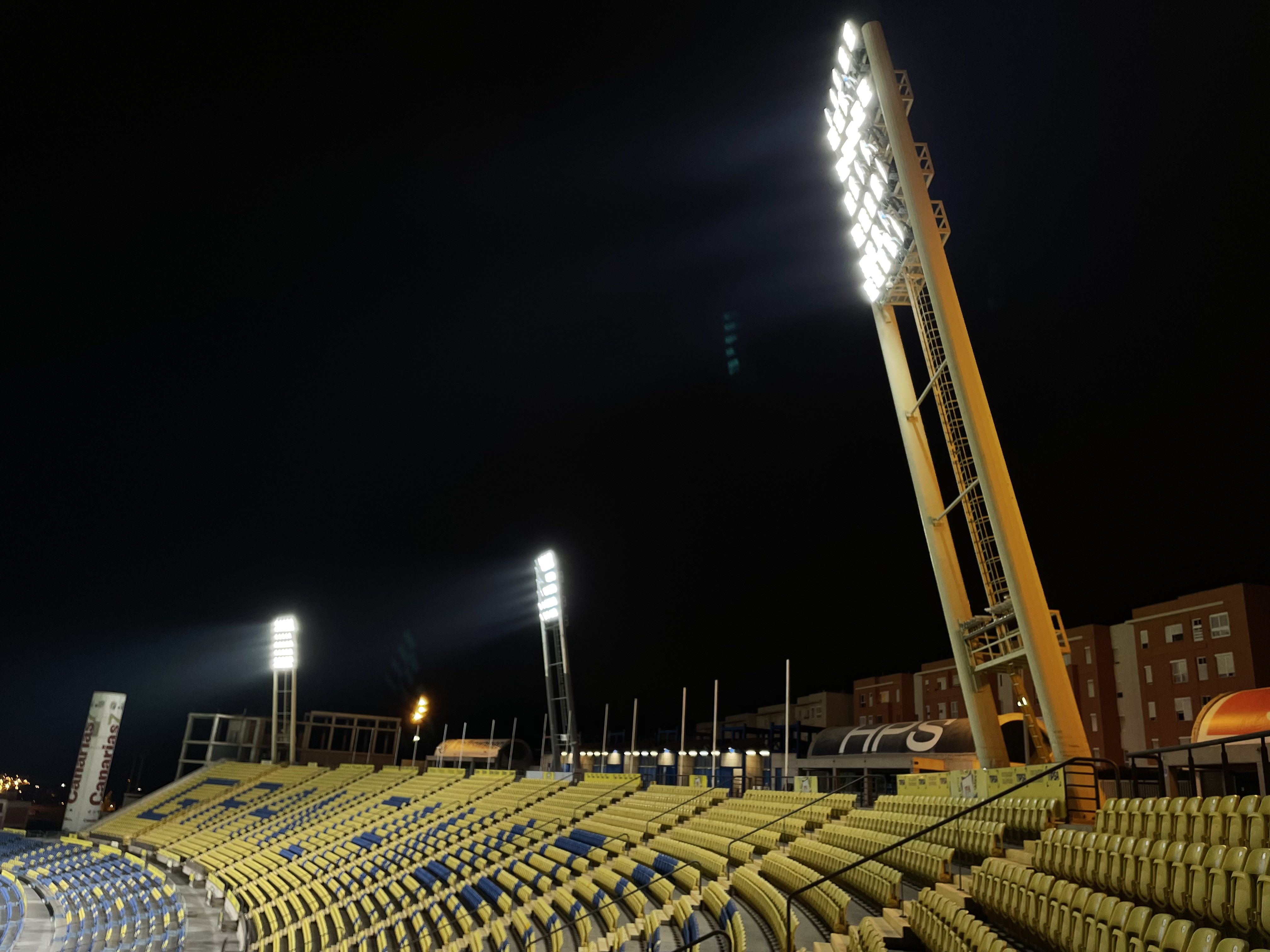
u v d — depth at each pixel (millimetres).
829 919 19438
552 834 42594
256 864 56562
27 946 45062
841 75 33938
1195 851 12844
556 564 60656
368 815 61250
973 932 14203
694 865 30141
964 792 24891
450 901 35844
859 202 34250
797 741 64125
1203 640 53781
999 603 27812
